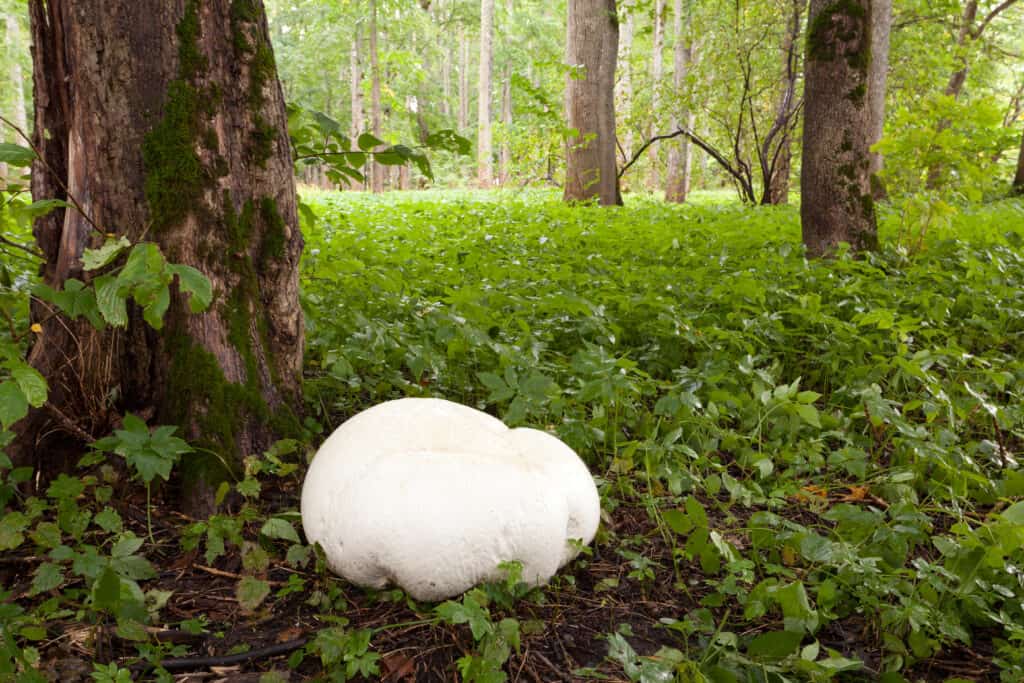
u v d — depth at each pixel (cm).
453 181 3981
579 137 1421
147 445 236
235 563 250
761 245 760
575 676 210
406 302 457
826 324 448
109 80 268
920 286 573
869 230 702
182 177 275
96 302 236
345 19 4009
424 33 4359
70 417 273
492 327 454
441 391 387
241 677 199
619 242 806
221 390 285
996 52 2400
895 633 225
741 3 1541
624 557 270
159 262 216
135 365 282
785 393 331
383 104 4116
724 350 425
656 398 402
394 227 989
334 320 417
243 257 294
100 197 273
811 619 207
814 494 320
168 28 270
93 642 204
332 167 373
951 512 268
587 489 257
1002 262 622
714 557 243
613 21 1393
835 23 668
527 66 4744
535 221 1073
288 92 4750
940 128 759
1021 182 1554
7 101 3494
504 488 229
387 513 222
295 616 227
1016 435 369
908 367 351
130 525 262
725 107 1641
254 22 290
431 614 226
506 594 232
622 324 485
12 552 243
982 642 232
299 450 308
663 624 235
